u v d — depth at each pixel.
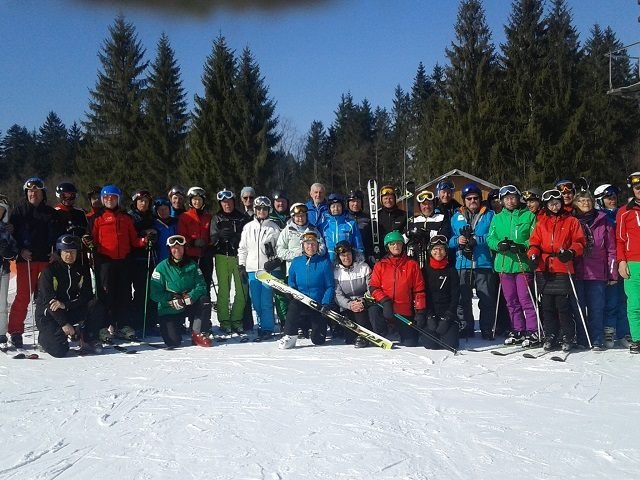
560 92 29.36
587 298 6.25
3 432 3.88
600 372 5.21
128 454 3.48
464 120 30.22
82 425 4.00
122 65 36.41
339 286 6.82
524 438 3.66
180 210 7.98
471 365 5.55
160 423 4.01
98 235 6.86
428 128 36.00
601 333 6.25
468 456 3.39
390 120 55.56
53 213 6.89
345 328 6.82
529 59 30.92
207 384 5.00
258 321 7.24
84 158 36.00
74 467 3.31
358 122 53.59
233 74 32.53
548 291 6.02
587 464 3.27
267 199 7.29
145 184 33.62
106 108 35.72
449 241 6.96
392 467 3.25
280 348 6.51
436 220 7.01
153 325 7.54
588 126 29.00
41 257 6.74
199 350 6.50
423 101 48.94
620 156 32.41
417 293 6.47
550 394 4.57
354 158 49.00
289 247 7.05
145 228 7.39
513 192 6.41
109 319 6.98
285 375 5.27
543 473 3.17
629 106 33.41
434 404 4.35
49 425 4.00
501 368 5.41
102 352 6.45
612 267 6.16
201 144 31.55
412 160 46.56
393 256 6.59
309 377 5.18
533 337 6.32
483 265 6.82
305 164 53.59
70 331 6.12
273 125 33.34
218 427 3.90
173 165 34.28
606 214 6.33
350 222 7.19
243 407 4.33
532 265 5.97
